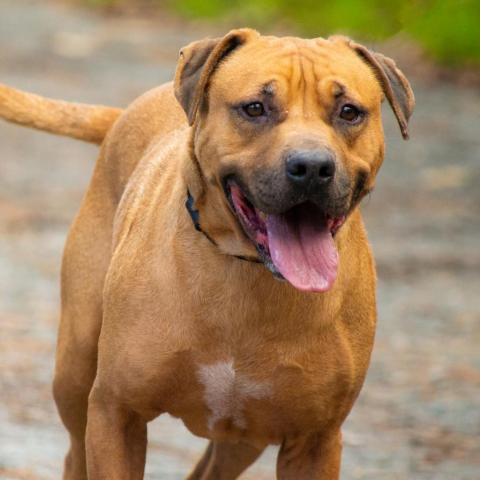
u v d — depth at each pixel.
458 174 24.38
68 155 26.23
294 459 9.70
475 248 20.28
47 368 14.70
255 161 8.69
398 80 9.40
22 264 18.88
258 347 9.09
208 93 9.04
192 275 9.10
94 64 32.91
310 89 8.84
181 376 9.22
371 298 9.51
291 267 8.64
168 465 12.30
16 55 33.59
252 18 36.53
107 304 9.48
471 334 16.44
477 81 30.30
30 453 12.13
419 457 12.77
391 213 22.09
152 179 9.98
